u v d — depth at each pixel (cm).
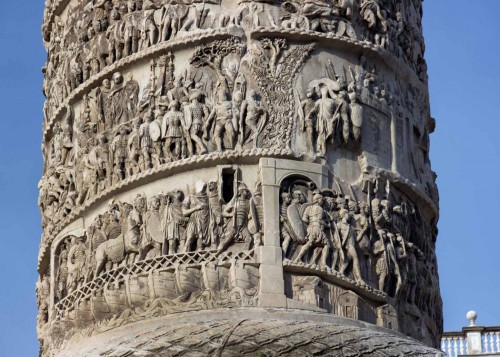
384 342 2177
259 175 2278
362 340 2161
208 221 2259
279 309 2211
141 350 2145
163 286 2244
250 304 2212
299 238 2252
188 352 2123
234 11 2366
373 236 2317
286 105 2320
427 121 2539
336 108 2334
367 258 2297
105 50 2417
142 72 2381
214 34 2344
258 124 2302
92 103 2417
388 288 2311
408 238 2381
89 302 2312
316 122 2322
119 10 2428
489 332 3169
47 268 2477
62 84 2492
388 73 2439
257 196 2266
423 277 2391
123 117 2373
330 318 2227
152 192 2311
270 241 2242
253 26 2350
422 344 2259
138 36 2391
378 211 2327
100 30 2444
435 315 2436
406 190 2395
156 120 2328
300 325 2170
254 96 2314
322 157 2311
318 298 2231
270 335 2136
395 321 2295
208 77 2339
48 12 2597
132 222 2297
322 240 2258
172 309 2231
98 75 2411
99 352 2180
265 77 2328
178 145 2306
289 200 2272
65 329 2355
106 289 2288
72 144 2455
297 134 2312
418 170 2445
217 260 2236
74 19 2512
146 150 2320
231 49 2342
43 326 2450
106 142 2378
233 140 2294
